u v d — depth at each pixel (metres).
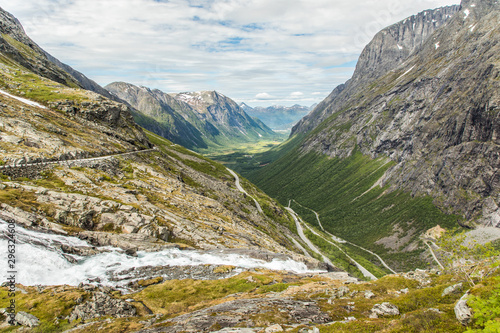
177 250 72.44
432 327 23.94
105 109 159.38
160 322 35.94
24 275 44.66
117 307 41.19
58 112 137.50
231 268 68.06
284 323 31.03
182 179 159.38
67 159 94.81
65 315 36.47
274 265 76.69
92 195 78.50
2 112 101.19
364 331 26.08
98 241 63.28
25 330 32.00
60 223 63.16
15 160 77.06
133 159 131.25
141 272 58.75
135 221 74.38
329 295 43.62
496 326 17.56
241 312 35.44
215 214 111.62
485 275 33.59
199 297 49.50
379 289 44.25
